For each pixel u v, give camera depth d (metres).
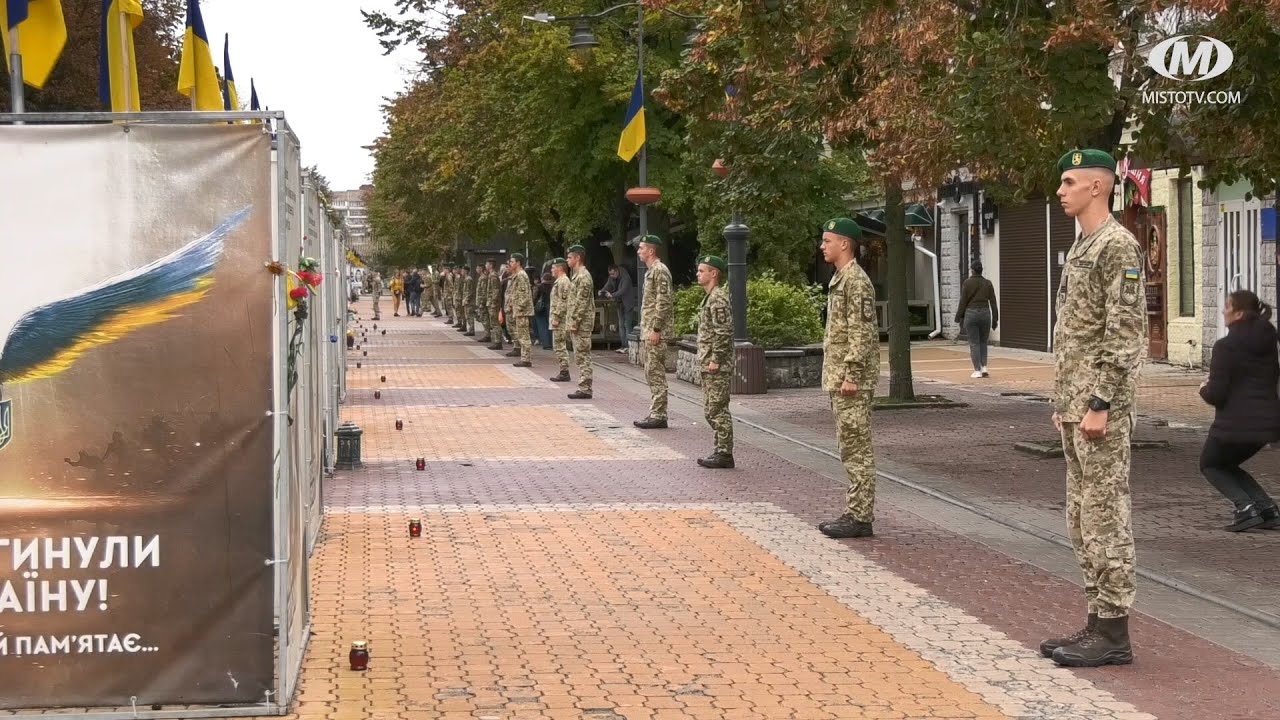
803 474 14.25
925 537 10.77
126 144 5.93
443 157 39.84
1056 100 13.23
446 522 11.31
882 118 14.78
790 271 30.39
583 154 33.00
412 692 6.64
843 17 14.94
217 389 6.01
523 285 30.53
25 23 10.23
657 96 18.08
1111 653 7.20
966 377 25.23
